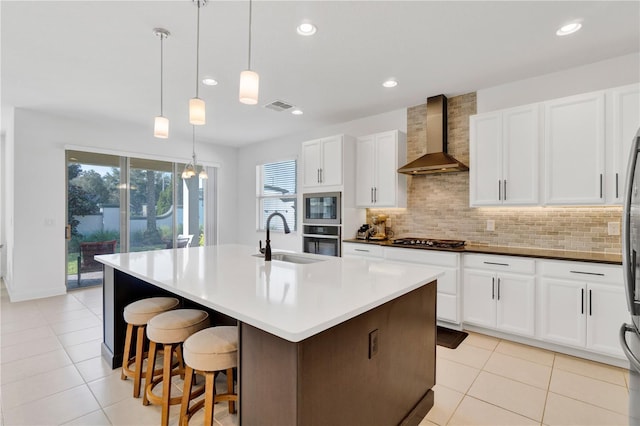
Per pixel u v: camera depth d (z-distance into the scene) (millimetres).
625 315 2455
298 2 2098
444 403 2115
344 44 2631
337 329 1353
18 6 2125
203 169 6277
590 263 2588
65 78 3291
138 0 2072
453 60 2912
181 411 1752
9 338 3105
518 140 3104
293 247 5770
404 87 3539
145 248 5531
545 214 3268
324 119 4742
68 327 3391
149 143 5465
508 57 2857
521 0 2084
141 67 3037
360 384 1487
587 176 2742
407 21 2311
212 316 2455
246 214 6594
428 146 3861
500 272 3037
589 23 2338
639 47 2686
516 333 2955
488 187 3285
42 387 2262
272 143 6047
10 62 2938
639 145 1573
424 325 2047
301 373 1188
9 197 4758
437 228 3998
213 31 2434
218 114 4504
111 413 1984
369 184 4254
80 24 2340
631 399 1600
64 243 4645
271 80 3348
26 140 4305
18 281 4297
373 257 3873
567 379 2393
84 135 4781
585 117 2754
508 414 2000
